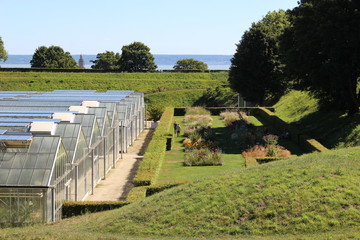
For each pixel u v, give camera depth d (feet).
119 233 65.51
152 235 63.36
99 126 124.57
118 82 341.41
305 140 141.69
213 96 297.33
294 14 174.29
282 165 81.20
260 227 61.46
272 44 239.50
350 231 57.00
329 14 142.82
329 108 173.47
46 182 76.84
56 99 160.76
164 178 112.98
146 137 195.00
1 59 464.24
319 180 69.31
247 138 149.38
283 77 240.94
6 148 81.15
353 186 66.69
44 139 82.23
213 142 154.30
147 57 474.90
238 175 78.23
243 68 245.45
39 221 76.54
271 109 225.35
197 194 72.64
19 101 146.92
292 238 56.54
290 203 64.75
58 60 527.81
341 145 136.67
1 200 76.48
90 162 109.81
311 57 151.84
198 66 592.19
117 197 106.83
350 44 139.03
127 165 141.49
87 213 81.71
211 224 63.72
